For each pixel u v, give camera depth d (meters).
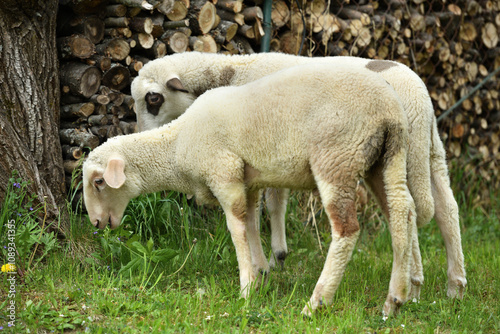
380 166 3.41
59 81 4.67
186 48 5.09
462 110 6.91
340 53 5.82
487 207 6.97
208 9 5.07
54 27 4.48
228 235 4.68
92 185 3.89
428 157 3.69
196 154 3.62
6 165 4.04
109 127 4.82
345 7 6.04
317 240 5.36
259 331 3.15
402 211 3.26
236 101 3.52
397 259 3.30
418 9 6.40
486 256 5.04
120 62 4.95
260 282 3.90
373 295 3.88
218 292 3.74
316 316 3.32
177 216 4.84
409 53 6.34
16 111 4.21
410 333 3.18
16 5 4.13
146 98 4.61
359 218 5.83
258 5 5.47
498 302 3.76
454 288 3.81
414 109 3.68
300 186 3.54
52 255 4.01
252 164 3.52
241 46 5.41
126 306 3.34
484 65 7.25
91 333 3.02
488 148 7.24
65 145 4.79
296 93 3.35
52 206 4.22
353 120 3.22
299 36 5.67
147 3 4.70
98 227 4.02
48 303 3.36
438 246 5.53
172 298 3.52
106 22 4.87
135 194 3.95
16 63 4.20
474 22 6.90
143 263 3.88
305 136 3.31
